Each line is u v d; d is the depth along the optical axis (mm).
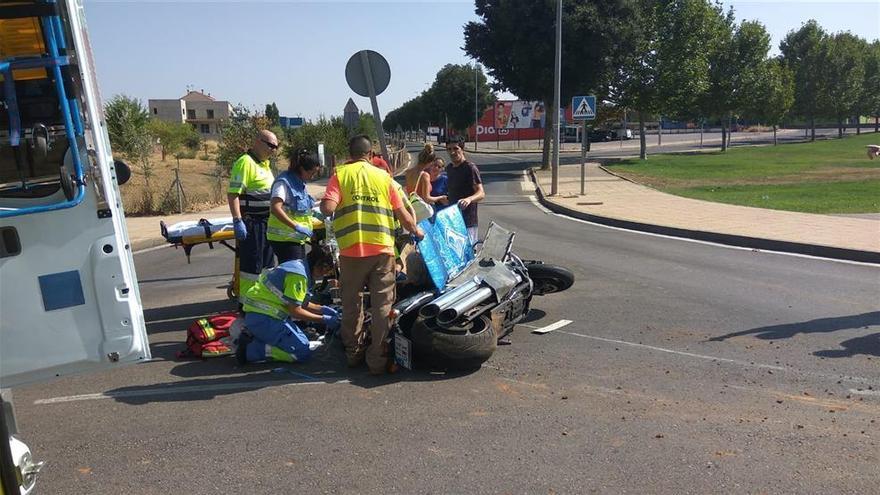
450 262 6082
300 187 6207
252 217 6746
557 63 21203
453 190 8148
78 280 3162
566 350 6020
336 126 36438
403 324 5680
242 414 4707
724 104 46250
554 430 4359
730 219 14406
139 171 29422
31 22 3029
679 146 59906
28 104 3078
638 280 8961
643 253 11203
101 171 3143
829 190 20406
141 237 13812
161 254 12578
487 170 36000
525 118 76625
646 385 5141
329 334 6238
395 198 5379
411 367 5402
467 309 5418
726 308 7375
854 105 67312
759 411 4617
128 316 3254
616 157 44312
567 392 5023
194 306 8102
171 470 3910
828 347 5957
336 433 4367
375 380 5352
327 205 5156
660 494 3555
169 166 36156
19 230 3057
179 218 17531
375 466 3912
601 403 4805
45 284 3113
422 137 114125
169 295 8773
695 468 3828
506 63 34125
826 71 63375
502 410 4699
